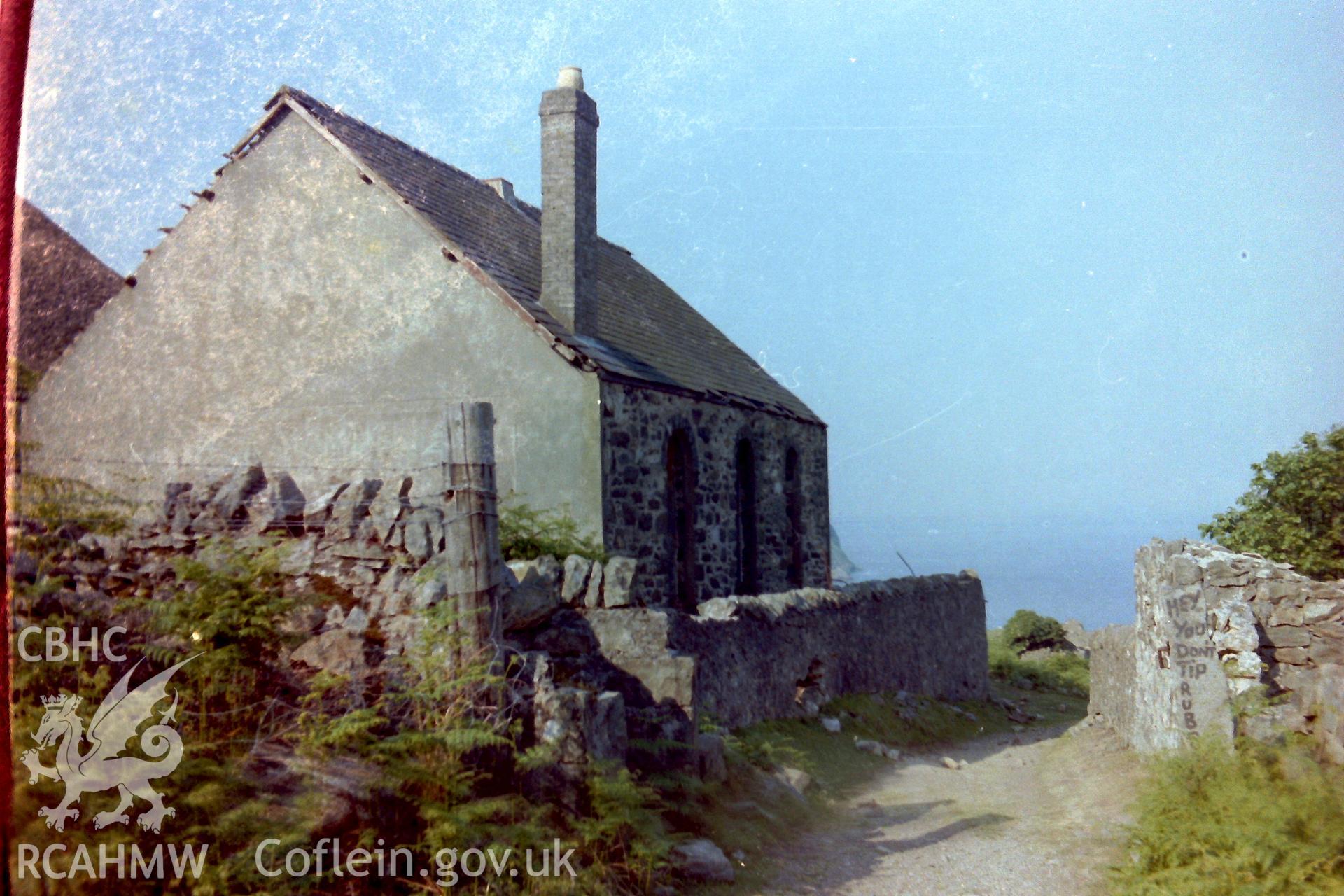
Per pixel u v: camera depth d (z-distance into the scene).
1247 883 6.22
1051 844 8.25
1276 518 16.06
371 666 6.95
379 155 14.80
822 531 21.98
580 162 14.71
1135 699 11.48
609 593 8.96
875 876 7.73
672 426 15.35
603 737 7.45
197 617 6.60
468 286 13.48
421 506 7.25
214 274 14.18
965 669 22.19
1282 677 10.10
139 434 13.30
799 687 14.64
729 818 8.53
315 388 13.82
